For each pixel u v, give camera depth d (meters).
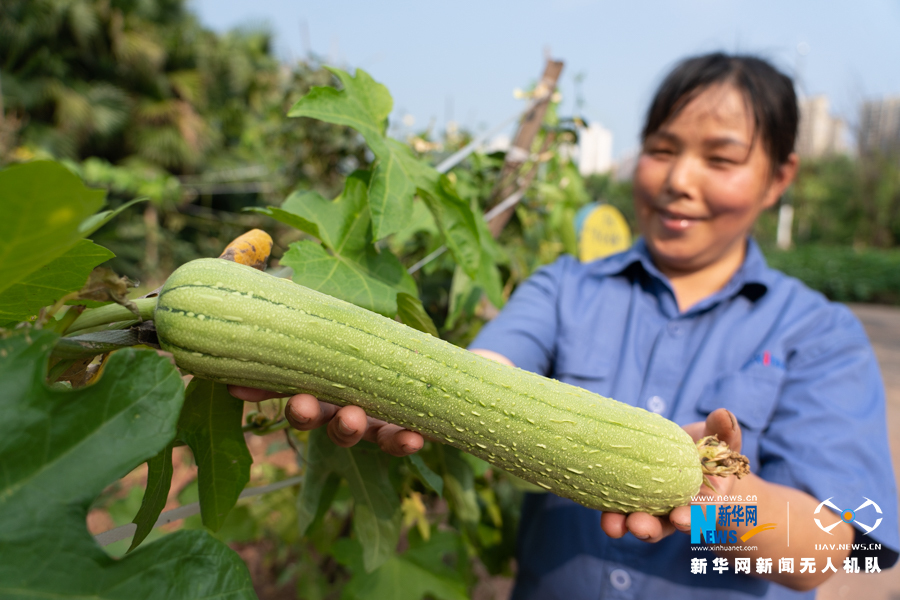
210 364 0.80
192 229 11.45
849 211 35.28
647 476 0.88
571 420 0.86
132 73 12.37
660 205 1.86
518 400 0.86
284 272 1.20
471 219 1.30
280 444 2.73
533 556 1.89
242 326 0.78
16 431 0.60
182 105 12.76
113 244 8.91
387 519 1.39
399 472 1.73
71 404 0.63
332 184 4.09
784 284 1.89
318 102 1.17
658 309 1.98
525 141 2.29
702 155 1.76
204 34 14.47
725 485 1.10
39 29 10.71
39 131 10.12
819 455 1.41
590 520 1.76
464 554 2.46
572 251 3.38
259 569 3.40
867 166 32.88
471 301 2.27
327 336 0.81
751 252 1.93
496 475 2.55
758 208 1.85
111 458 0.64
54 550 0.59
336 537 2.70
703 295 1.97
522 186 2.42
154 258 9.51
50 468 0.61
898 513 1.51
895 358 10.32
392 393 0.84
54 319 0.79
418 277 2.42
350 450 1.39
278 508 2.63
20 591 0.57
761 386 1.64
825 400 1.53
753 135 1.69
